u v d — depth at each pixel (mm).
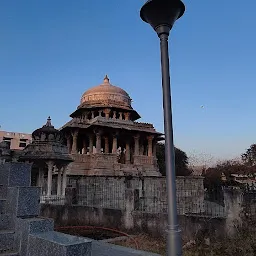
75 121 48094
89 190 24141
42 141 26047
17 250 7785
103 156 44688
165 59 6324
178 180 24188
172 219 5504
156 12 6359
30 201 8664
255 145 65625
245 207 13930
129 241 14648
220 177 50156
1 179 9430
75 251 6234
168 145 5859
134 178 24797
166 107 6070
